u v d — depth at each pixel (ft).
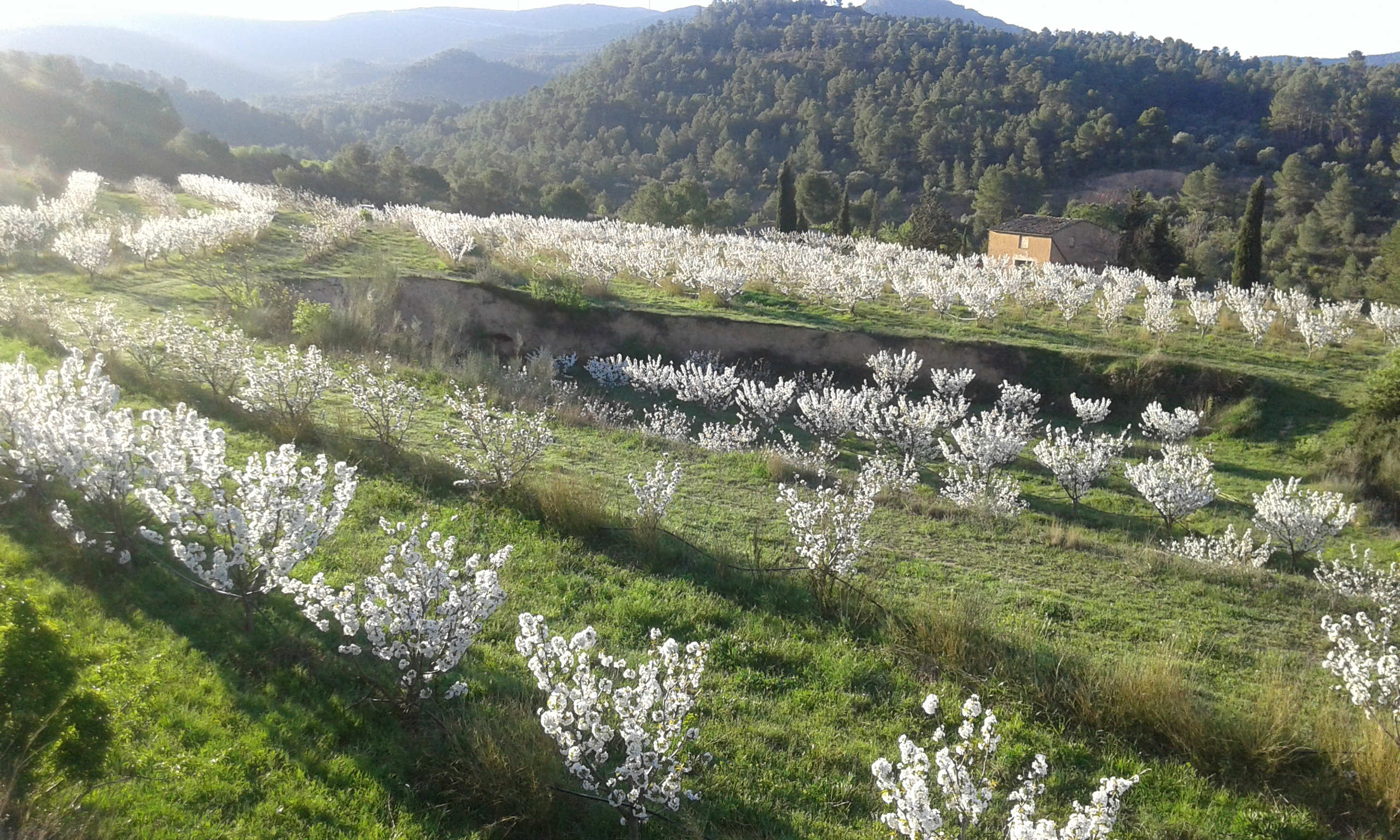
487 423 34.27
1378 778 19.76
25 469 23.32
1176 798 19.88
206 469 19.61
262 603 22.12
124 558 21.52
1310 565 43.93
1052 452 49.57
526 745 17.74
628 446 46.21
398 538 27.02
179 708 17.20
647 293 84.38
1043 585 33.47
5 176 118.21
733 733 20.35
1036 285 90.07
